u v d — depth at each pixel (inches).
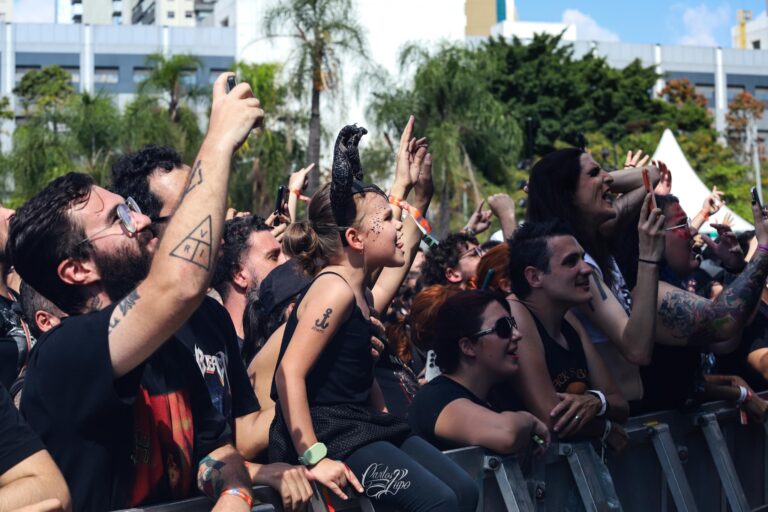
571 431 127.5
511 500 116.2
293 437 100.9
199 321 96.6
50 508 73.5
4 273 148.5
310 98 962.7
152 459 85.0
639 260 137.2
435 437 121.8
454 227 1066.7
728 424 168.2
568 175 151.8
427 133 1042.1
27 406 81.4
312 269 118.8
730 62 3339.1
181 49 2704.2
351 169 114.9
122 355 78.1
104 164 1013.2
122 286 87.3
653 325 135.7
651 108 1891.0
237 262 149.6
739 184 1718.8
